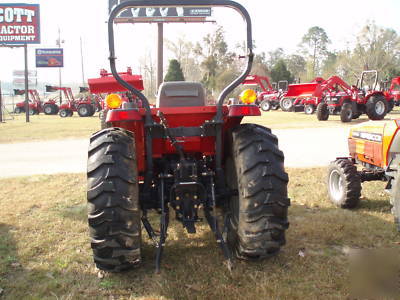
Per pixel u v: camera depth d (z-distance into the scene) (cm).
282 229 304
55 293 297
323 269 322
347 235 397
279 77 5003
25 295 295
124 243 290
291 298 279
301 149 1006
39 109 3416
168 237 399
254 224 301
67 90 3180
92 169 292
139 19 2667
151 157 334
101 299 288
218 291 285
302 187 594
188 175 332
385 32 5312
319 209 491
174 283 301
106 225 286
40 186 648
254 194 300
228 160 369
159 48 1811
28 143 1291
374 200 517
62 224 450
